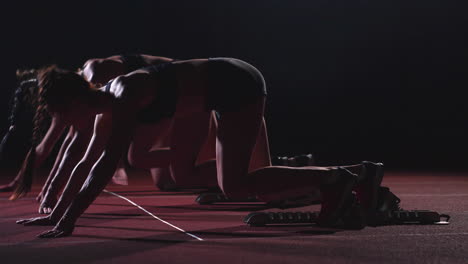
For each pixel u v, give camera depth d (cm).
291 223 360
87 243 296
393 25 1454
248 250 280
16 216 395
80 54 1364
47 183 460
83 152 393
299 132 1479
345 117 1486
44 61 1345
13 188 558
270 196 351
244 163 337
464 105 1427
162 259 260
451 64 1436
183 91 331
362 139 1438
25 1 1322
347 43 1474
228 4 1433
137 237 315
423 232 332
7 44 1322
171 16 1405
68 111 301
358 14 1459
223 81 338
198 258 262
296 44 1477
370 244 296
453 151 1278
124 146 304
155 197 526
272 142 1380
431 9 1430
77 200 306
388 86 1471
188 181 484
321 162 1032
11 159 1009
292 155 1163
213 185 485
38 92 306
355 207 341
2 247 285
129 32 1387
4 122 1285
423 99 1453
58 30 1346
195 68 339
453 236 320
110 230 338
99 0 1361
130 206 457
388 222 359
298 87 1489
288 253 274
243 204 470
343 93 1488
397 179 734
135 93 307
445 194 553
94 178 302
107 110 312
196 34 1428
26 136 1080
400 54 1458
